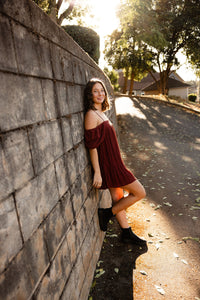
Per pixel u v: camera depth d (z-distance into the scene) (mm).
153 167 5480
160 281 2219
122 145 7512
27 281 1019
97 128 2100
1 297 833
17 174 977
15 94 979
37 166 1162
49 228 1275
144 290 2111
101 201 2867
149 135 8680
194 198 3916
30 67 1115
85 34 6852
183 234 2951
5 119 903
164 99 15875
